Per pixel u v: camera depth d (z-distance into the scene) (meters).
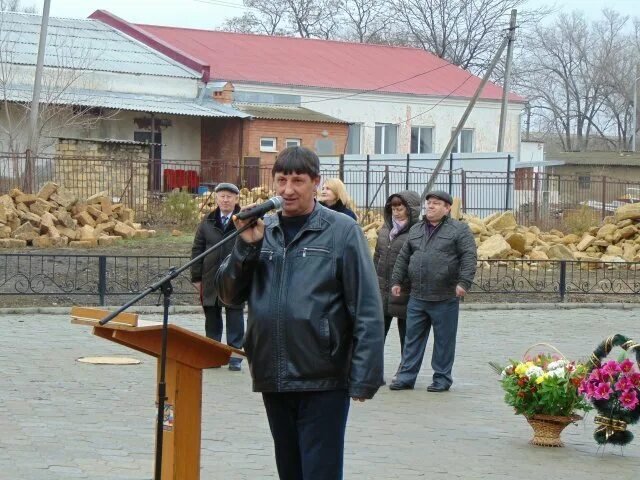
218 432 9.17
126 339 5.81
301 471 5.90
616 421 9.09
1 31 43.38
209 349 6.11
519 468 8.38
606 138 81.69
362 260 5.71
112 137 42.38
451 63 63.69
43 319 15.79
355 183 34.75
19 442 8.41
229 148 44.66
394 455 8.61
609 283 23.73
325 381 5.64
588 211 33.97
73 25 47.09
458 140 56.03
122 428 9.12
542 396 9.11
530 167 46.16
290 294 5.66
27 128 38.53
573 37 80.75
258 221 5.74
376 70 54.97
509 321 18.17
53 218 23.78
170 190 38.00
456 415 10.47
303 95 50.19
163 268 20.59
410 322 11.78
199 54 50.50
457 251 11.63
